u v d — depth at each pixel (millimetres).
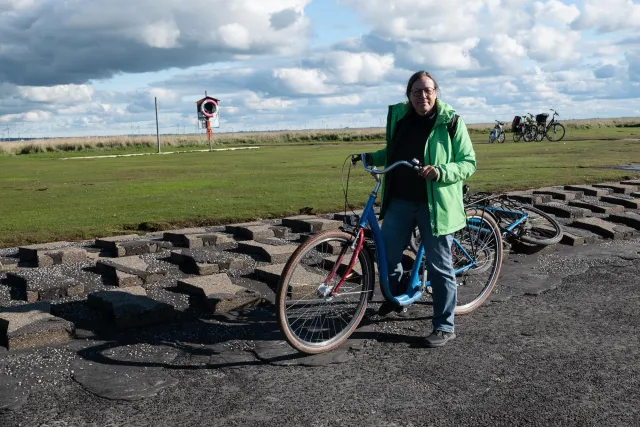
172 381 3787
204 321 4855
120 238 7473
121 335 4555
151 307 4758
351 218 4484
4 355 4160
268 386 3715
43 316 4625
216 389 3674
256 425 3234
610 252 7195
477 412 3348
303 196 11250
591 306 5246
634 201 9586
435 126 4375
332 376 3859
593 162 17672
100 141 52906
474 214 5316
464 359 4121
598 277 6152
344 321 4680
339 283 4449
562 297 5512
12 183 16328
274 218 9203
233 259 6352
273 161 24281
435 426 3205
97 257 6730
